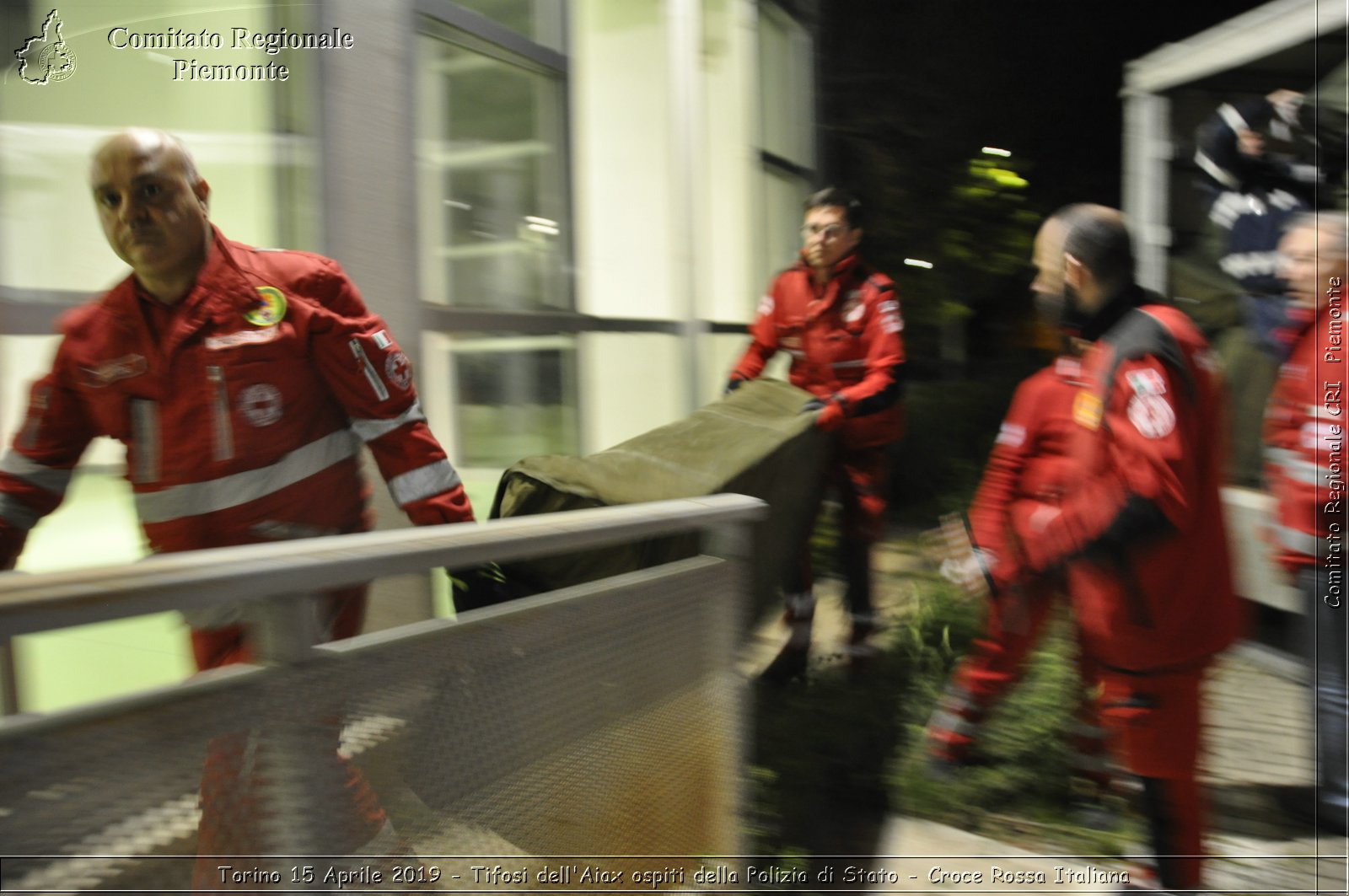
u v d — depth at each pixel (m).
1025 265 7.41
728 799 2.09
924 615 4.18
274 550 1.17
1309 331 2.92
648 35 4.44
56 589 0.98
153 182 1.68
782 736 3.28
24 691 2.28
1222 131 3.92
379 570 1.27
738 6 5.50
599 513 1.69
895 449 6.62
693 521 1.91
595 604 1.71
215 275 1.76
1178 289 4.66
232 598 1.11
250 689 1.15
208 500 1.80
